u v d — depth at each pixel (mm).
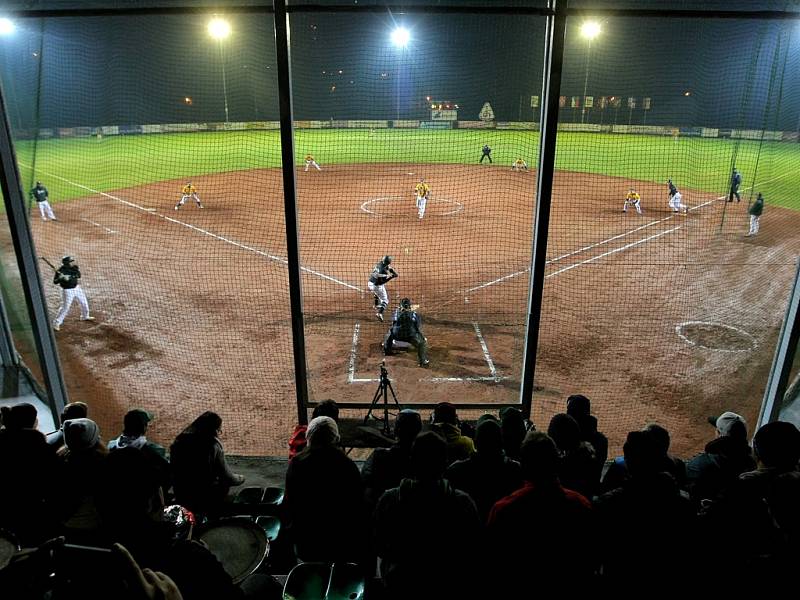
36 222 23547
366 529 4703
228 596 3309
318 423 4645
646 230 23281
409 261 18828
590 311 14109
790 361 6875
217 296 14992
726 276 17047
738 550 3848
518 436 5004
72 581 2664
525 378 6934
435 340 12305
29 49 38281
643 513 3490
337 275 17156
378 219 25094
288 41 5688
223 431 8586
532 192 31812
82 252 19281
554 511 3418
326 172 37469
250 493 6098
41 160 38688
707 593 3629
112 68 45969
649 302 14773
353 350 11711
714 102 46000
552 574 3365
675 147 45375
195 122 50469
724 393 10039
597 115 51375
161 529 4066
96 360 11031
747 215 26453
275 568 5090
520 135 49625
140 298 14734
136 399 9555
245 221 24391
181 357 11250
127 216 25031
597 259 18906
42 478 4605
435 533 3465
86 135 46062
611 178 36562
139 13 5750
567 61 47375
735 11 5547
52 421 8055
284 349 11664
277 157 41844
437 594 3428
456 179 35594
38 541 4445
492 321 13469
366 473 5125
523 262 18719
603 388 10195
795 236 22406
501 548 3445
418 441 3566
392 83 49219
